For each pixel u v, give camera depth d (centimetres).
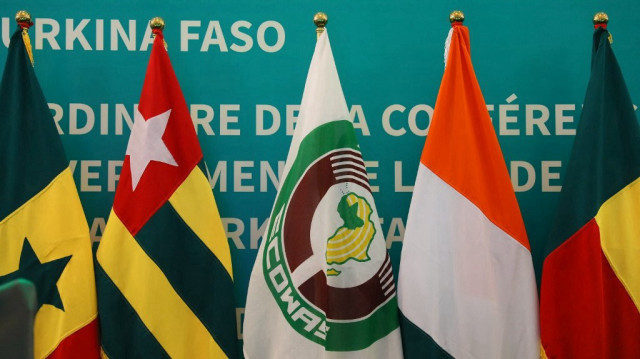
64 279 156
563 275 158
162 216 161
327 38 169
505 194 160
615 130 160
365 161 182
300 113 169
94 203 178
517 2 185
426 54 184
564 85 184
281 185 166
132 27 182
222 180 180
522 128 184
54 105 180
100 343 159
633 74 184
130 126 181
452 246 159
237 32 183
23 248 155
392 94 183
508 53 184
